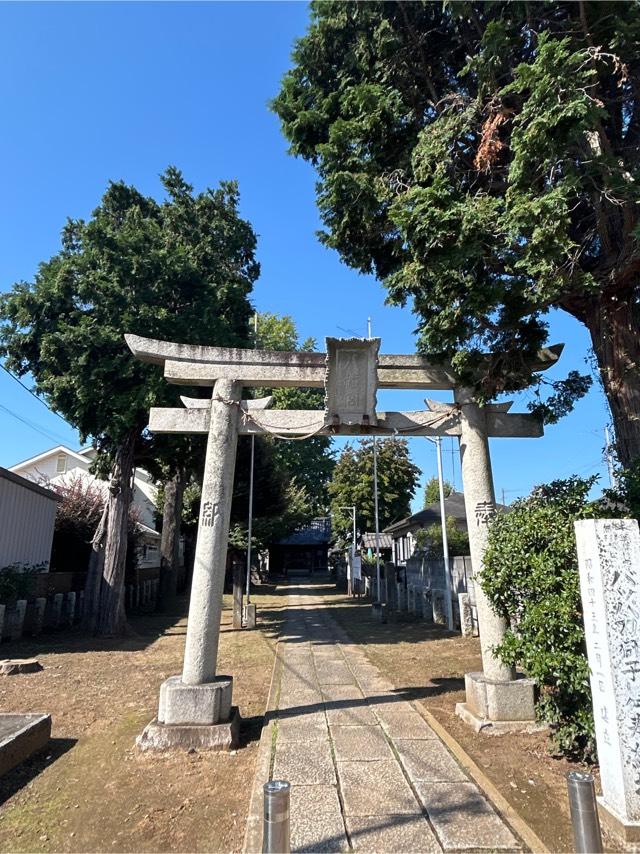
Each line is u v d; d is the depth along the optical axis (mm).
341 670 8727
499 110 6008
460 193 6359
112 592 13109
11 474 13023
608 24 5477
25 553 14164
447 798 4031
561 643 4461
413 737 5332
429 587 16297
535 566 4715
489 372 6277
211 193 16375
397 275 6344
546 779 4387
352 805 3926
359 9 7090
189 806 4105
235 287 15273
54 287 12359
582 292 5973
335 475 37875
